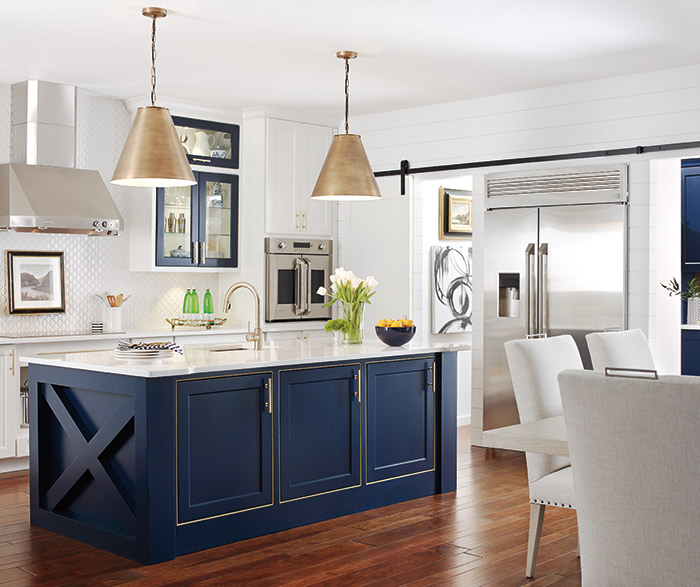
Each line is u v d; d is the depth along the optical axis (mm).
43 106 6023
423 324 7309
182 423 3982
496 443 2963
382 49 5148
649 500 2463
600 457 2537
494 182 6555
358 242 7422
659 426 2395
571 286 6152
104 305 6551
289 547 4145
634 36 4863
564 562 3922
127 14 4469
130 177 4156
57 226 5801
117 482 4047
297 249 7195
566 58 5367
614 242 5945
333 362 4645
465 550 4102
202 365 4074
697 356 7836
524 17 4500
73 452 4332
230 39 4938
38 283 6227
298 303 7199
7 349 5641
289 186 7121
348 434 4738
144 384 3840
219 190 6988
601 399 2494
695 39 4930
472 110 6641
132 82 6062
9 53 5270
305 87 6207
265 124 6938
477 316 6715
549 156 6223
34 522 4492
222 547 4137
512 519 4645
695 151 5602
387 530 4434
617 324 5934
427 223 7449
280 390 4395
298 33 4812
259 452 4320
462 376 7820
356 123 7402
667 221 6488
